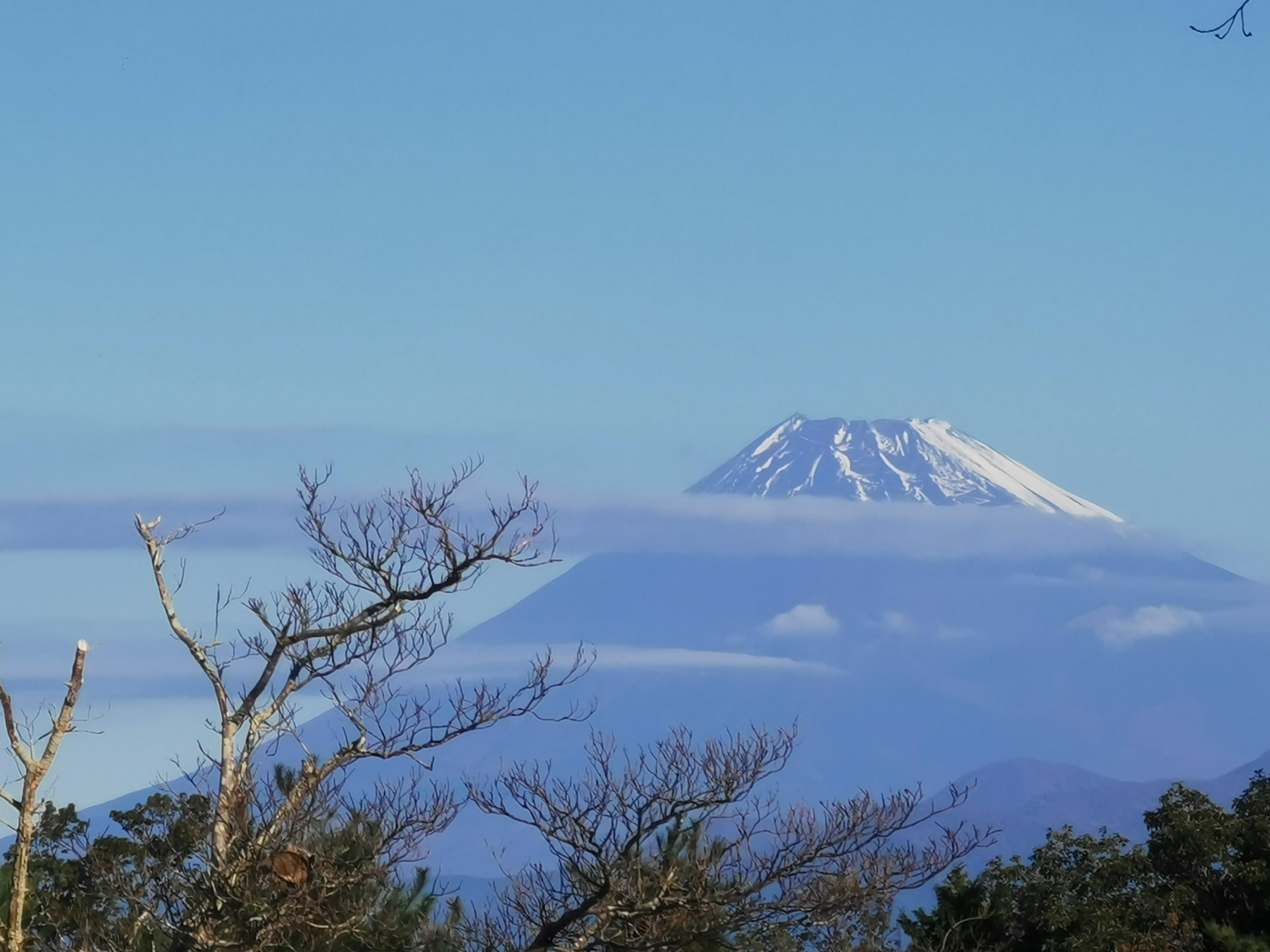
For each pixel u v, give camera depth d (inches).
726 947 2171.5
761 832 2215.8
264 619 2065.7
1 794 1950.1
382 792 2101.4
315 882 1921.8
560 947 2153.1
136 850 2178.9
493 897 2306.8
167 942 2057.1
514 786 2207.2
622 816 2170.3
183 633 2059.5
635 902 2116.1
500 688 2175.2
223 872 1902.1
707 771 2190.0
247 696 2046.0
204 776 2000.5
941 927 3184.1
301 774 2046.0
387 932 2116.1
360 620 2086.6
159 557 2092.8
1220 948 3361.2
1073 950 3299.7
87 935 1974.7
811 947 2271.2
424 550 2113.7
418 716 2129.7
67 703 1958.7
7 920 2142.0
